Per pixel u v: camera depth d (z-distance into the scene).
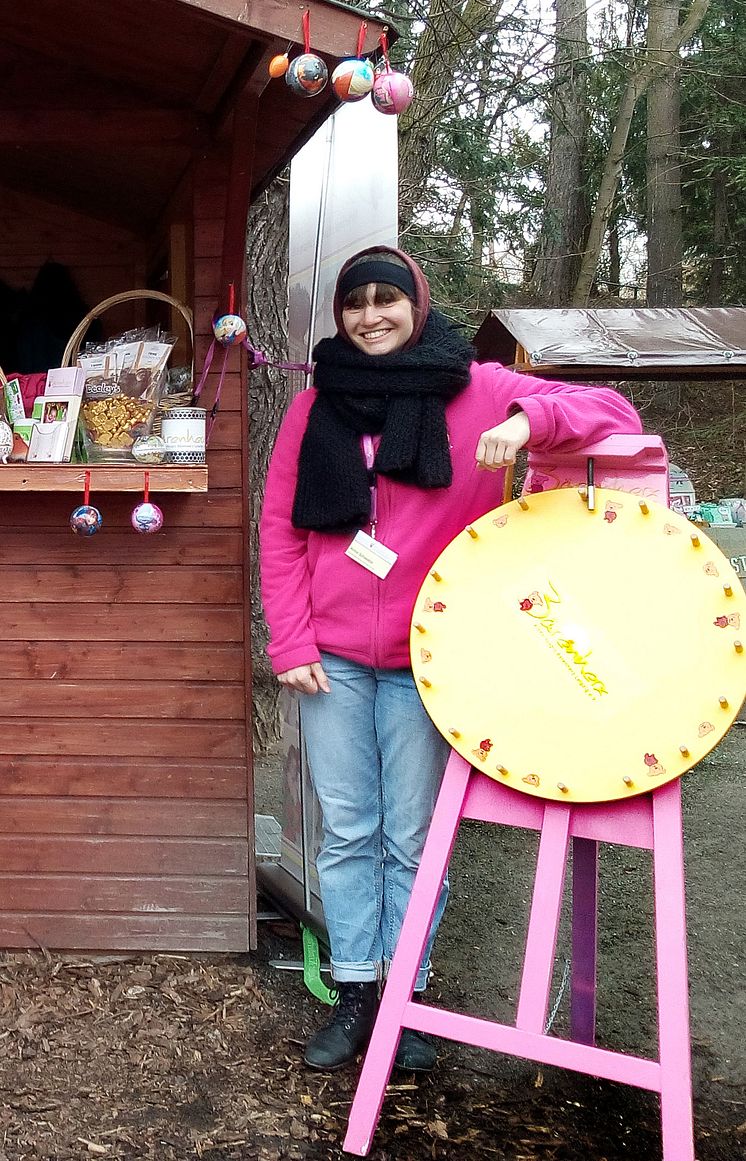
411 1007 1.71
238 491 2.44
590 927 2.04
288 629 2.06
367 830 2.12
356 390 1.94
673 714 1.60
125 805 2.49
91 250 3.26
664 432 12.22
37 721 2.47
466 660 1.74
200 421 2.24
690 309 4.43
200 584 2.45
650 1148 1.85
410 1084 2.02
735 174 12.20
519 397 1.88
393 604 1.98
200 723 2.48
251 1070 2.04
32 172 2.96
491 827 3.79
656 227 12.23
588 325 4.22
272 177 2.73
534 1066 2.13
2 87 2.35
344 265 2.02
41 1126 1.83
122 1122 1.85
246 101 2.04
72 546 2.43
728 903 3.12
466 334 8.18
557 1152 1.82
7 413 2.31
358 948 2.12
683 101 12.27
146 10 1.90
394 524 1.97
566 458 1.79
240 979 2.41
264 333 4.43
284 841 2.85
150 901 2.49
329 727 2.09
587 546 1.73
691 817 3.93
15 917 2.49
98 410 2.29
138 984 2.37
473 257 8.00
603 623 1.68
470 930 2.87
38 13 2.08
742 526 5.34
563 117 9.48
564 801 1.63
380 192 2.26
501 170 7.42
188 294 2.60
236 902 2.49
